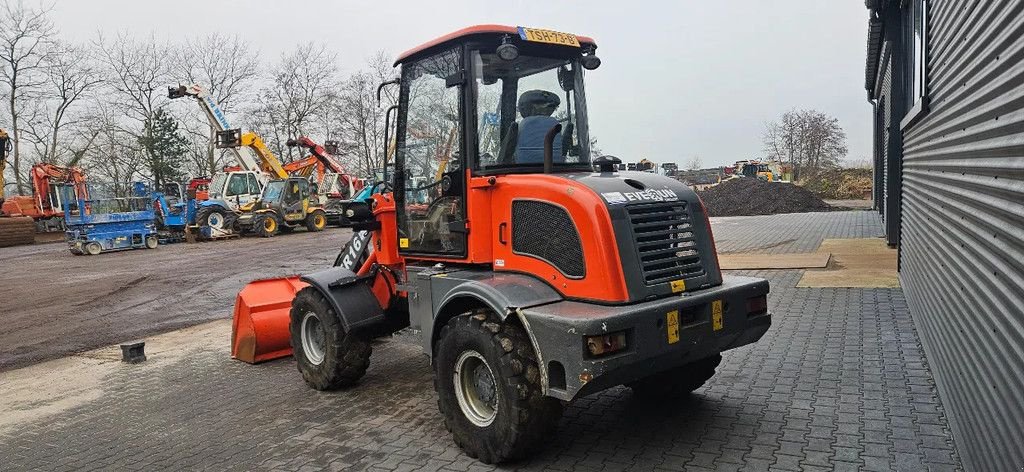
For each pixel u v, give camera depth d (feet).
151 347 26.43
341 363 18.16
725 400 15.69
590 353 11.39
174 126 131.34
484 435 13.08
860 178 140.26
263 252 63.46
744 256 38.96
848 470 11.65
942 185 16.37
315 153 95.20
